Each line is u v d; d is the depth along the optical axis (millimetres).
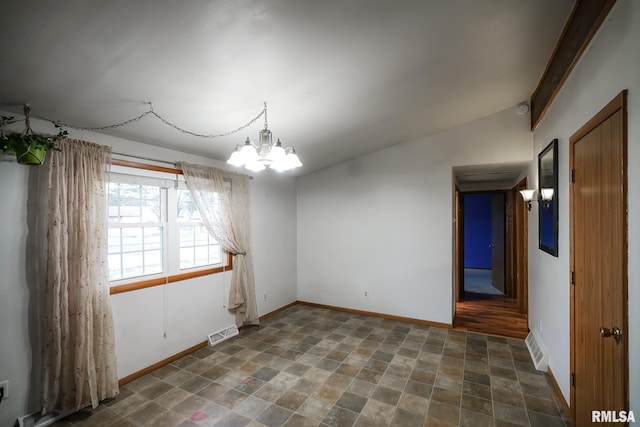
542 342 2871
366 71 2168
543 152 2699
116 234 2635
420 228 4012
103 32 1430
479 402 2271
